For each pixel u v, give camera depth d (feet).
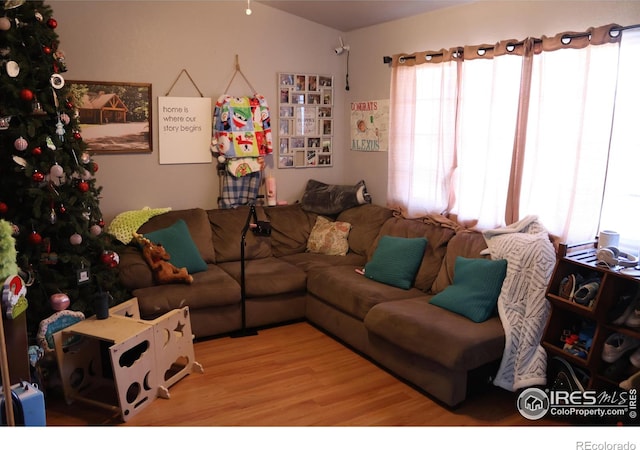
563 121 9.82
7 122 8.70
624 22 8.88
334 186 15.28
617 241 8.77
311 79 15.51
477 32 11.57
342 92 16.15
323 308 12.09
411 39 13.43
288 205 15.23
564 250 8.82
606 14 9.13
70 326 8.96
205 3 13.65
